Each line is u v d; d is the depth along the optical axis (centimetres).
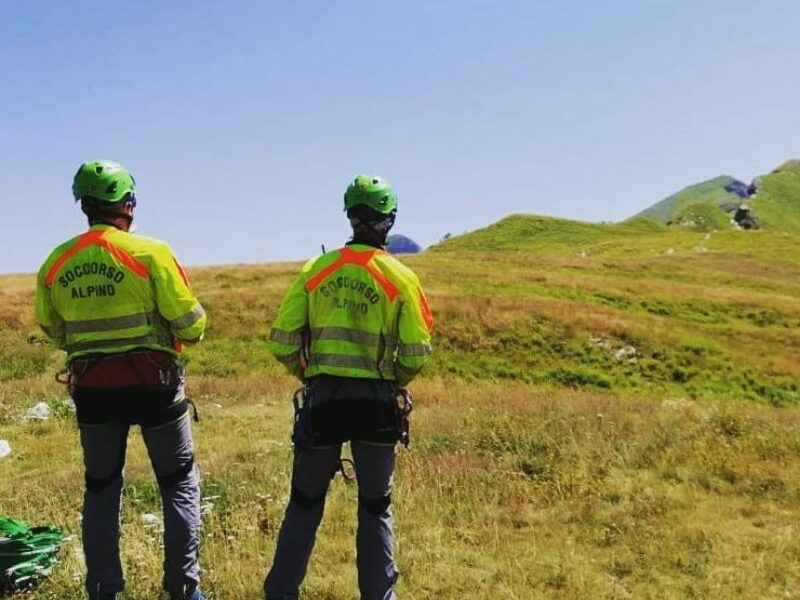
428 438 1053
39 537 504
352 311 400
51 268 410
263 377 2523
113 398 399
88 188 409
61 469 1030
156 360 405
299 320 411
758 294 4812
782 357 3478
